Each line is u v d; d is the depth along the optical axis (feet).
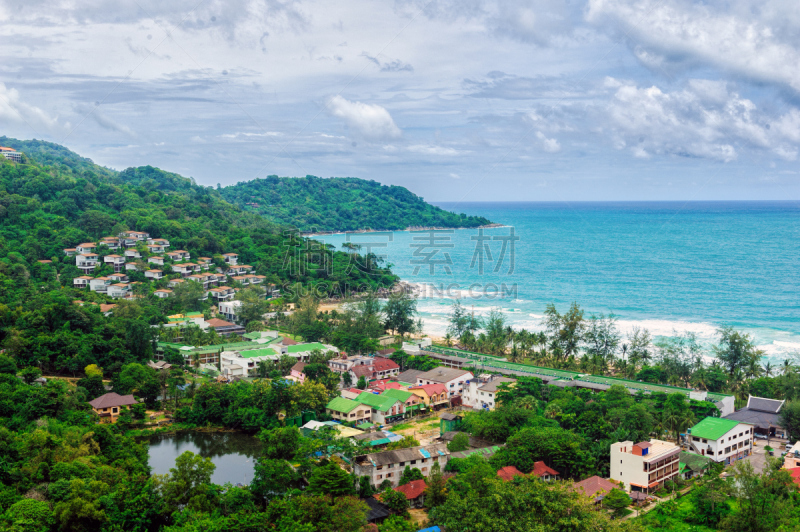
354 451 365.81
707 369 576.61
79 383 476.13
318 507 282.97
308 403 461.78
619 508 323.16
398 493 321.73
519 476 320.50
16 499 276.82
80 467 307.78
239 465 394.52
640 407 422.00
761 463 388.16
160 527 286.66
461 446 393.29
